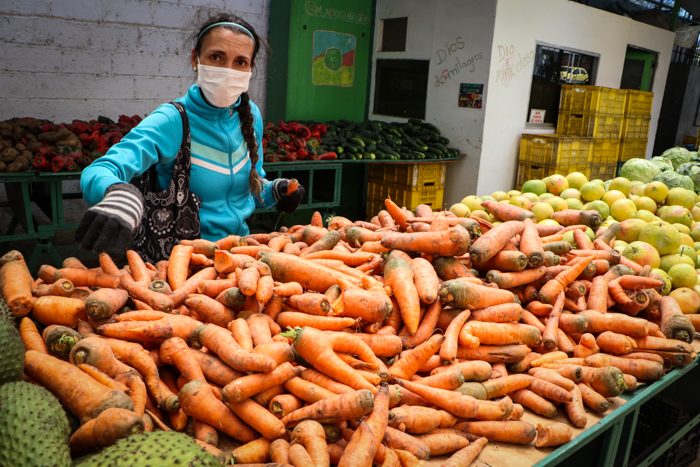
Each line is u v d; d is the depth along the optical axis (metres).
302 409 1.42
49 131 4.45
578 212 3.22
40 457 1.01
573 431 1.74
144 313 1.62
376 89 7.80
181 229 2.55
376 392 1.53
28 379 1.27
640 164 4.85
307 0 6.83
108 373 1.38
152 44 6.01
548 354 2.02
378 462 1.39
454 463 1.48
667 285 2.83
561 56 7.67
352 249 2.40
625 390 2.01
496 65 6.57
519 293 2.27
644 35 9.35
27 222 3.97
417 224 2.39
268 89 7.17
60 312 1.51
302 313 1.77
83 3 5.50
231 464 1.29
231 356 1.46
